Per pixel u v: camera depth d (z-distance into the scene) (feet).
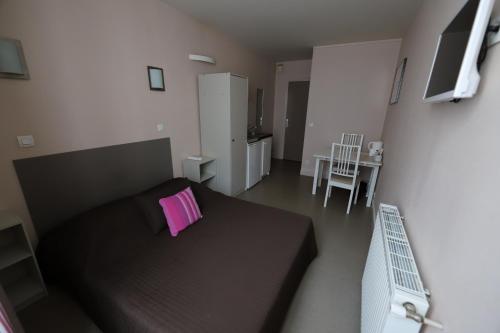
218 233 6.08
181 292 4.16
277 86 18.52
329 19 9.15
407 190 5.07
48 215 5.69
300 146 19.07
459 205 2.56
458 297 2.26
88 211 5.97
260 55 15.33
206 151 10.91
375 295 3.74
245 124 11.31
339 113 13.58
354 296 5.69
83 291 4.54
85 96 6.08
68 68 5.64
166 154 9.01
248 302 3.98
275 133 19.76
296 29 10.40
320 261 6.98
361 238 8.24
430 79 4.00
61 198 5.89
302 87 17.69
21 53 4.81
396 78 10.37
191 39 9.35
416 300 2.73
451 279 2.45
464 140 2.72
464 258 2.26
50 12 5.18
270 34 11.19
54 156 5.63
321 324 4.95
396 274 3.20
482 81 2.43
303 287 5.96
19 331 2.87
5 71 4.63
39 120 5.27
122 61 6.88
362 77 12.57
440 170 3.35
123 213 6.04
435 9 5.38
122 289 4.19
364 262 6.96
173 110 9.04
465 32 2.64
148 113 7.98
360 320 5.05
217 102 9.95
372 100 12.64
